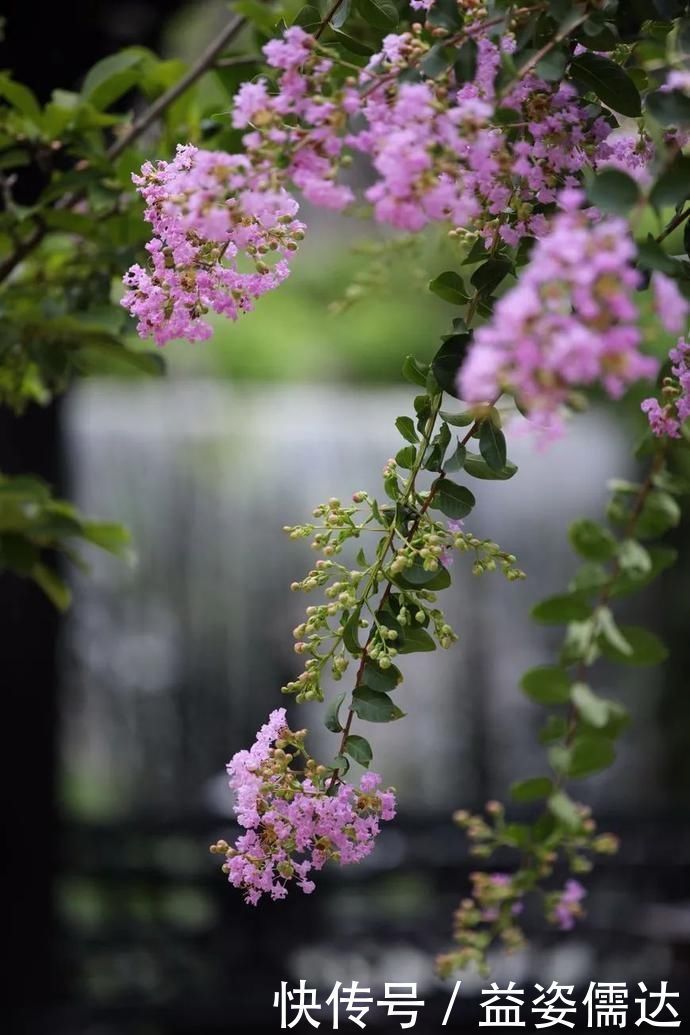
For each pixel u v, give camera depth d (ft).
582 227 6.71
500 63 7.42
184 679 35.60
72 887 26.40
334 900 26.25
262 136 7.23
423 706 36.55
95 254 9.42
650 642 8.57
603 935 23.27
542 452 6.71
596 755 8.44
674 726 33.58
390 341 39.17
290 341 39.17
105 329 9.34
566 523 35.68
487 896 8.35
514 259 7.62
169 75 9.57
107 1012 19.85
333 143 7.18
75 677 35.22
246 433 35.76
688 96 7.23
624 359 6.64
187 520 35.42
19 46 12.74
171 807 33.86
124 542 9.72
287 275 7.45
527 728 36.58
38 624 19.35
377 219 7.10
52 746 19.61
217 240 7.40
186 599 35.47
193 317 7.47
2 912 19.36
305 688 7.61
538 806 28.81
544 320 6.66
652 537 8.62
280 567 35.53
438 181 7.10
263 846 7.46
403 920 25.54
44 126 9.27
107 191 9.25
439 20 7.45
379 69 7.45
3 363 9.77
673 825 28.86
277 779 7.47
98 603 35.27
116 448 35.09
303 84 7.23
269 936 25.32
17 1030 19.01
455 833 28.02
